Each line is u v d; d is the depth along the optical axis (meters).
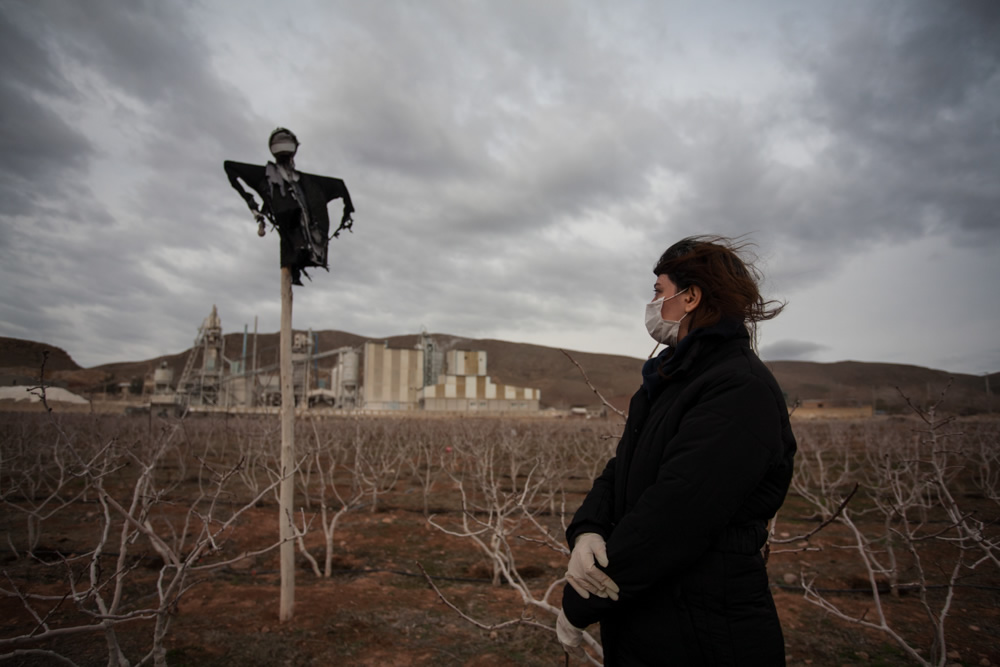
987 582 6.00
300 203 4.39
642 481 1.51
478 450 11.84
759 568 1.40
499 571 5.82
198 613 4.74
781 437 1.41
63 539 7.06
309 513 9.53
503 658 4.00
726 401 1.38
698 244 1.74
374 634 4.39
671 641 1.37
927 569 6.46
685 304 1.65
